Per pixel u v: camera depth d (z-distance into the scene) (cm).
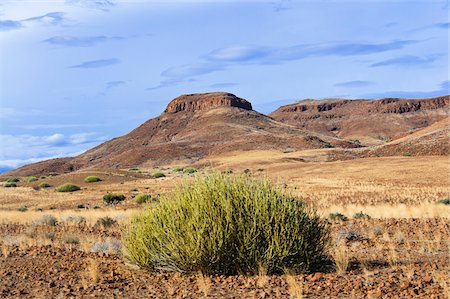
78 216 2661
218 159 15838
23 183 8362
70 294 813
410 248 1230
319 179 6147
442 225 1669
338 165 7538
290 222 948
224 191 966
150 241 998
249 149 19675
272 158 12106
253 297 754
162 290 830
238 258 932
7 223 2520
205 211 947
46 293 822
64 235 1769
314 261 980
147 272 1001
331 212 2359
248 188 983
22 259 1162
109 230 1966
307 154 13450
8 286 879
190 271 955
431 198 3575
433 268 947
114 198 4509
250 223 938
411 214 2236
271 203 946
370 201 3559
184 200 970
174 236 948
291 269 930
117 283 894
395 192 4203
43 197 5578
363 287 788
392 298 717
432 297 709
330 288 796
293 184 5422
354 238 1458
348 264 1019
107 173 8756
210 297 768
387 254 1155
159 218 994
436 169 5922
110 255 1249
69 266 1062
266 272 923
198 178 1005
